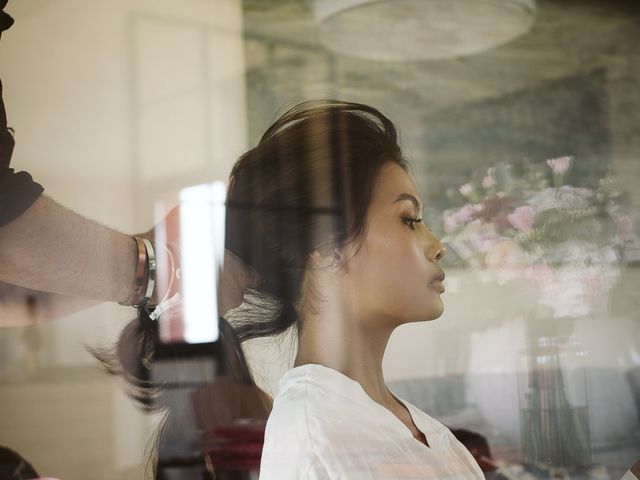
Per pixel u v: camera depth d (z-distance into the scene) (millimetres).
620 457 1079
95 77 917
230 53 973
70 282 881
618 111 1146
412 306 998
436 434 992
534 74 1110
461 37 1077
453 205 1043
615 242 1110
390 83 1038
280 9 999
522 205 1077
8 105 886
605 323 1096
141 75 937
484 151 1069
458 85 1070
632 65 1157
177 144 938
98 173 905
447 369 1013
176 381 900
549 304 1081
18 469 853
